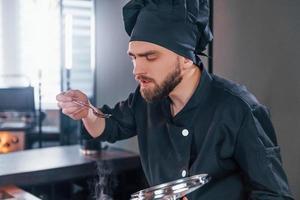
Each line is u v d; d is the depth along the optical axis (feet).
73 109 3.83
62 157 6.88
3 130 10.83
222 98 3.59
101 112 4.23
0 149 10.73
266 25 4.95
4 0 13.39
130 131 4.45
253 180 3.34
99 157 6.91
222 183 3.62
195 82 3.68
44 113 12.25
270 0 4.88
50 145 11.84
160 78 3.29
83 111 3.89
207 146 3.58
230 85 3.74
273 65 4.89
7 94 10.92
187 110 3.69
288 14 4.68
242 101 3.51
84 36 11.94
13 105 11.00
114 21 7.82
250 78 5.20
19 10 13.50
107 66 8.16
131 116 4.35
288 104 4.74
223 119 3.51
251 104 3.52
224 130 3.51
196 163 3.61
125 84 7.64
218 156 3.56
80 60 11.91
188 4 3.37
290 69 4.69
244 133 3.40
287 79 4.73
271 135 3.65
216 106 3.59
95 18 8.45
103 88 8.34
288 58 4.71
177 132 3.76
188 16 3.37
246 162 3.38
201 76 3.69
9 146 10.80
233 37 5.40
